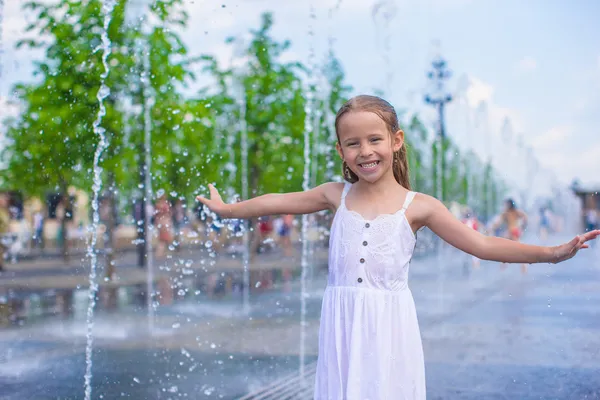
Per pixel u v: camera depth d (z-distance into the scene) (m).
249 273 13.41
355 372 2.04
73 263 17.00
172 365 4.82
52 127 11.30
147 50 11.48
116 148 11.57
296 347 5.51
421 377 2.11
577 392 3.91
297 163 20.22
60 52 11.03
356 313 2.07
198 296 9.38
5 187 14.16
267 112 19.41
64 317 7.35
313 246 20.12
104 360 4.99
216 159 15.86
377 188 2.16
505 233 15.67
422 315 7.12
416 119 22.64
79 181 12.40
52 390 4.14
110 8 7.42
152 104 11.95
